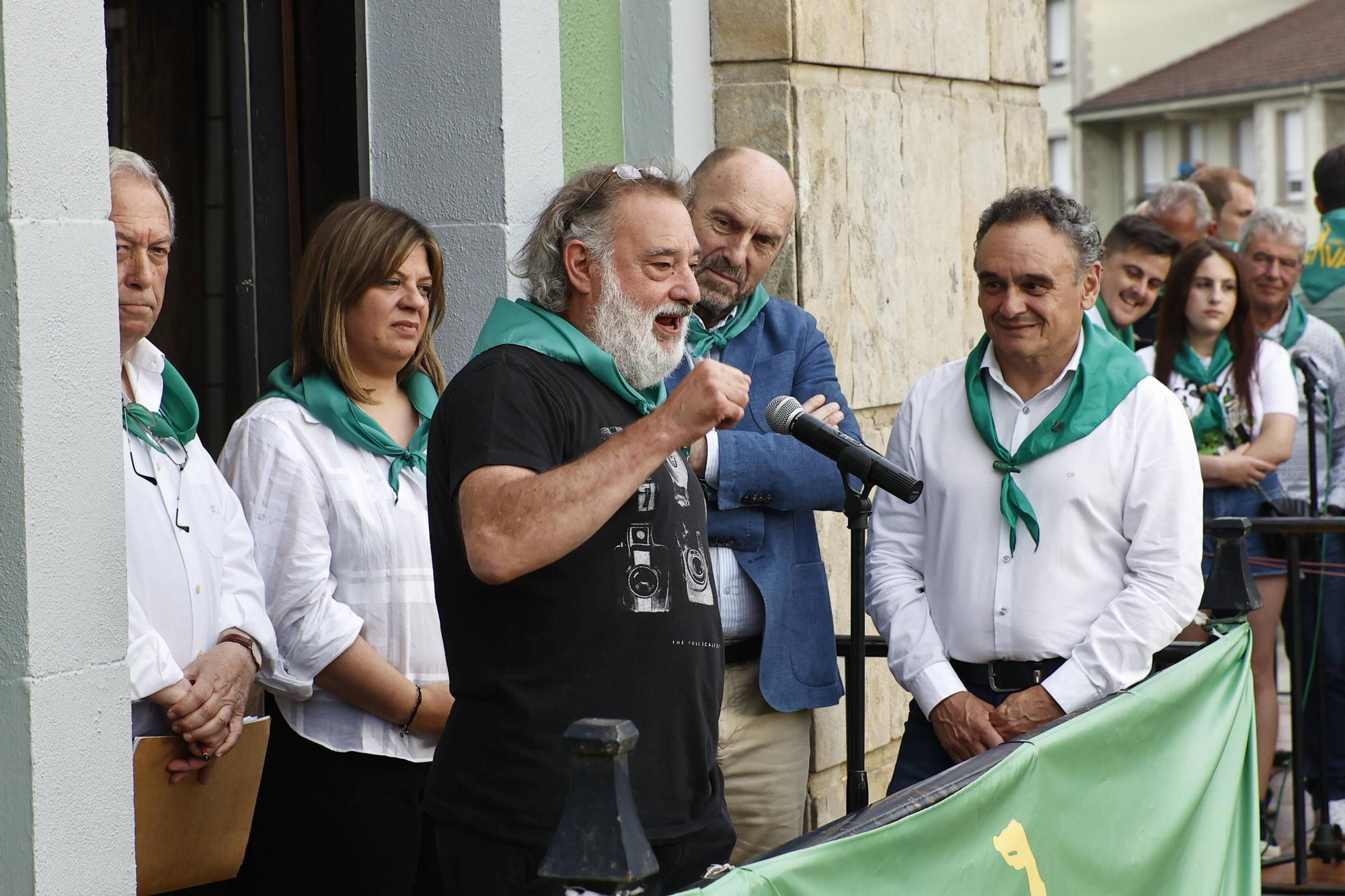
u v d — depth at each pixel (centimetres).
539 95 597
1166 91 5900
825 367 552
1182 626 490
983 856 358
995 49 862
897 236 768
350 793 473
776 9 682
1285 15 5922
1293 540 655
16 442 345
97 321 362
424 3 585
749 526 523
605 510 343
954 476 514
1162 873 451
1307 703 820
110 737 367
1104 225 6209
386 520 479
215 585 434
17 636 348
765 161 540
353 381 484
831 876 303
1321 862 771
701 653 379
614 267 384
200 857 414
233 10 586
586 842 256
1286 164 5638
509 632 364
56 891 354
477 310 587
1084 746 412
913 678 509
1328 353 891
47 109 350
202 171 588
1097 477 495
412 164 591
